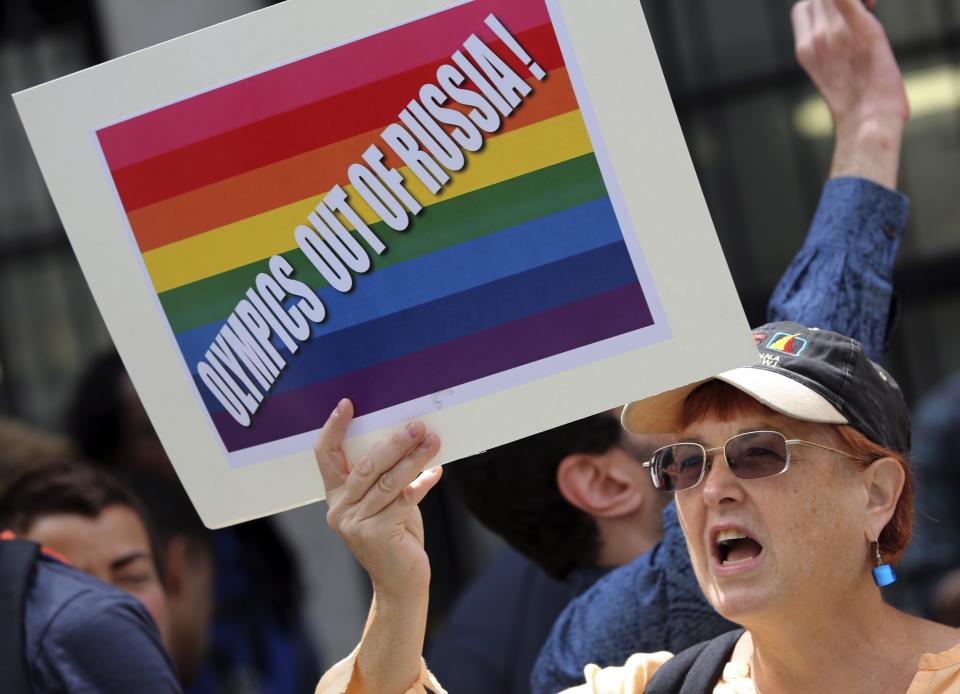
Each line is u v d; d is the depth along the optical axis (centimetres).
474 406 651
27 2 2000
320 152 652
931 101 1869
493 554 1930
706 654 682
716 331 624
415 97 641
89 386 1418
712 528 637
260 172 658
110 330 679
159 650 834
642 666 707
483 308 647
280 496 679
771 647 642
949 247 1870
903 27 1877
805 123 1880
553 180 634
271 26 650
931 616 1441
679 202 623
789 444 626
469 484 923
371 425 661
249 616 1502
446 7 634
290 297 662
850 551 629
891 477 645
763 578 624
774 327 674
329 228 655
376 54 643
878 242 877
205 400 678
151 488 1333
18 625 805
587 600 839
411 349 654
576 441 891
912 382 1881
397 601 675
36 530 941
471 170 640
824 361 645
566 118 629
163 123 664
